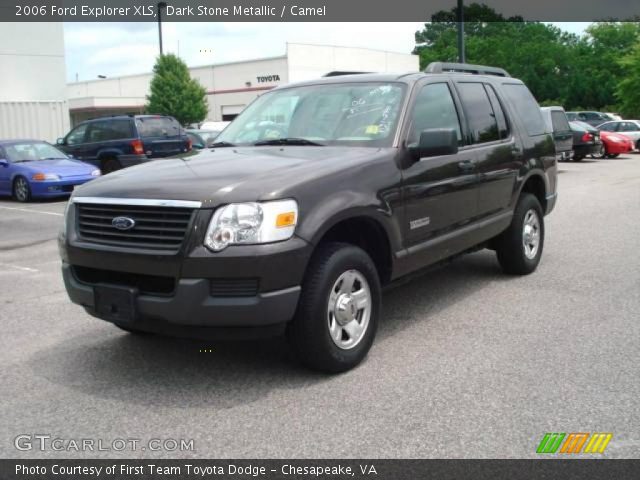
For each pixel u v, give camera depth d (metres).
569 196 14.09
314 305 4.05
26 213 12.74
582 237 9.18
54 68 25.14
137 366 4.59
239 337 3.92
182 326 3.93
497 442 3.40
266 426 3.64
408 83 5.24
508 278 6.88
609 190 15.14
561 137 19.48
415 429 3.56
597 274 6.97
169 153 17.41
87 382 4.32
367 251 4.86
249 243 3.80
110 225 4.14
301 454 3.33
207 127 29.70
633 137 30.08
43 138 22.09
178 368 4.53
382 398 3.96
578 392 3.98
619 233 9.45
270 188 3.93
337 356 4.24
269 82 51.25
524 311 5.69
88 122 17.55
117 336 5.26
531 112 7.15
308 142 5.05
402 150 4.83
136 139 16.59
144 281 4.05
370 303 4.49
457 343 4.90
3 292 6.76
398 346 4.86
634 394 3.94
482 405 3.83
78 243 4.25
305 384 4.19
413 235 4.92
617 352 4.65
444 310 5.76
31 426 3.71
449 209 5.35
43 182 14.26
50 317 5.83
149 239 3.98
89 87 68.88
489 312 5.68
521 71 84.50
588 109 72.94
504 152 6.23
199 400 4.00
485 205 5.95
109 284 4.14
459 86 5.91
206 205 3.83
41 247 9.32
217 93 55.28
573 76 77.75
